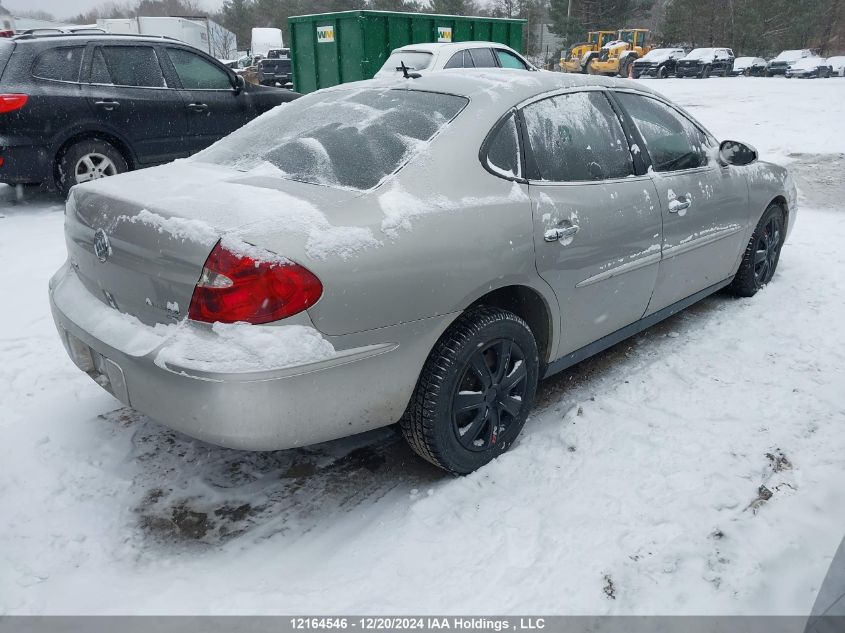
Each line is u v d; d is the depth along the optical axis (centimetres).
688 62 3344
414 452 294
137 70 728
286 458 291
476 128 270
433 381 249
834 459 278
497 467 278
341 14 1171
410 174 250
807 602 210
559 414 321
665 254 347
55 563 231
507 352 272
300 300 209
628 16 5259
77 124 684
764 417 311
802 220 682
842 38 5922
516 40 1383
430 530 245
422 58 961
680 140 375
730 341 395
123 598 217
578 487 265
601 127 324
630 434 301
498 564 228
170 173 279
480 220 253
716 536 237
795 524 241
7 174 658
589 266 299
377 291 224
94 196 255
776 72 3594
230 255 205
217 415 209
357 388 228
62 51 684
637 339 404
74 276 279
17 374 358
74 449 294
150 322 231
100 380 255
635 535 238
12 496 263
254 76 2895
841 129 1195
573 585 218
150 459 289
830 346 383
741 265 450
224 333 208
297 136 288
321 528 249
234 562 232
